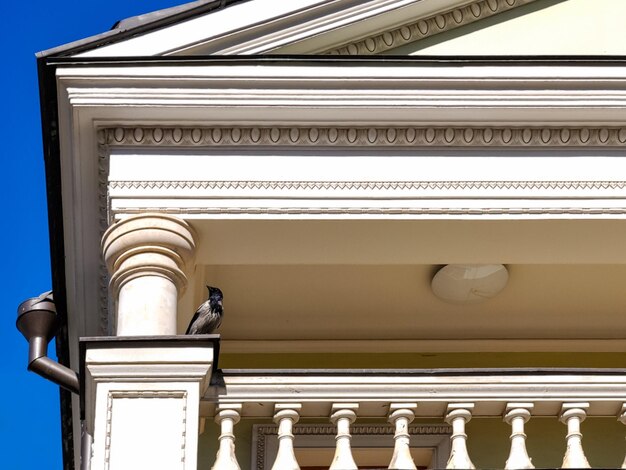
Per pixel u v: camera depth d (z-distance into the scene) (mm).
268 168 12477
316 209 12383
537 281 13773
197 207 12305
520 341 14414
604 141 12688
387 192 12461
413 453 13625
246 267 13367
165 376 11320
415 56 12469
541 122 12602
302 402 11375
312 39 13148
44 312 14102
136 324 11727
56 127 12555
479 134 12633
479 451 13766
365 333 14297
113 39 12617
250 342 14297
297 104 12391
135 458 11047
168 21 12781
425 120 12523
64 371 13953
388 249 12664
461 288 13719
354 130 12578
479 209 12453
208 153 12516
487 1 13648
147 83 12352
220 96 12375
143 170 12398
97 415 11195
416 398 11375
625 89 12547
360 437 13445
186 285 12227
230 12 12914
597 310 14172
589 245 12742
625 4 13805
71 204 12969
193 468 11031
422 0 13281
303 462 13562
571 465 11250
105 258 12234
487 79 12453
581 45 13625
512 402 11406
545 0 13773
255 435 13703
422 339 14352
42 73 12320
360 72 12430
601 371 11516
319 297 13859
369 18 13203
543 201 12500
